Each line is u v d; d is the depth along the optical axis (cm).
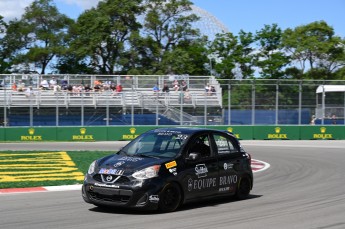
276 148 2844
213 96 3506
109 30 5316
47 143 3139
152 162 970
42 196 1193
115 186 934
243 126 3506
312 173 1731
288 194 1255
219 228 849
